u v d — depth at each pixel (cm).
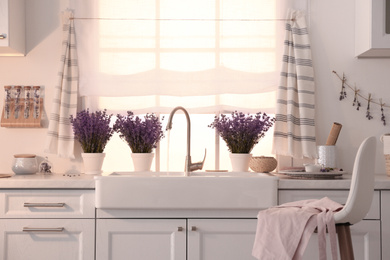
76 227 265
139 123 312
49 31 334
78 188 266
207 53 332
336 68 334
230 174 301
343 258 193
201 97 333
